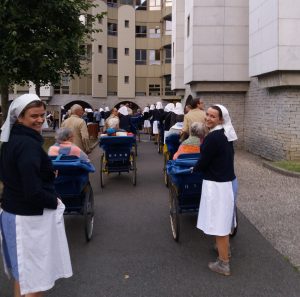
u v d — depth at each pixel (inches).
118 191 390.9
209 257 222.2
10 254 135.8
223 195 194.7
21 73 461.1
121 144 403.9
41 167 137.1
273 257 220.8
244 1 737.6
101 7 1995.6
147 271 204.4
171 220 264.8
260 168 511.8
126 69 2112.5
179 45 1143.6
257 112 677.3
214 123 197.5
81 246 241.0
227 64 742.5
